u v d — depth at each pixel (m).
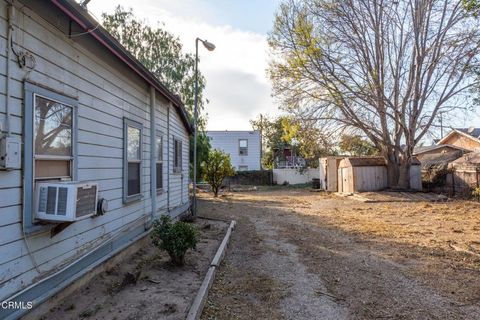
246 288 4.84
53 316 3.57
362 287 4.93
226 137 36.38
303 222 11.21
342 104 18.41
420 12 17.42
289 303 4.33
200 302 4.00
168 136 9.55
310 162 33.75
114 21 21.72
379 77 18.44
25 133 3.36
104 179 5.28
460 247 7.36
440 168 20.05
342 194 21.14
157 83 7.32
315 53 17.03
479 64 14.10
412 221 11.20
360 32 18.11
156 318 3.64
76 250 4.35
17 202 3.25
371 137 19.84
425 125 18.86
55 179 3.95
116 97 5.79
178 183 11.10
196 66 12.12
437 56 17.53
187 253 6.51
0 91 3.05
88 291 4.31
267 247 7.51
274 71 18.66
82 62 4.59
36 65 3.56
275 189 28.55
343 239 8.40
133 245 6.32
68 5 3.61
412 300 4.44
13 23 3.22
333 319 3.88
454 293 4.68
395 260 6.40
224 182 32.84
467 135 29.72
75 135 4.36
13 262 3.18
